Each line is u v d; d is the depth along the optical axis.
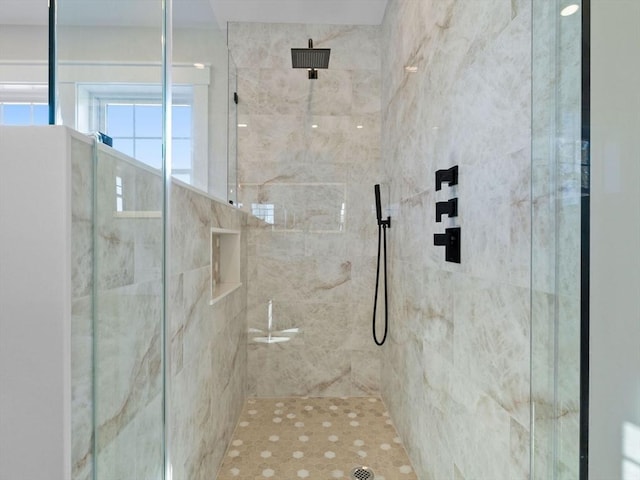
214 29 2.08
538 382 0.76
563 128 0.68
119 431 0.83
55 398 0.62
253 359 2.50
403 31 1.95
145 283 0.96
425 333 1.57
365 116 2.52
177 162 1.57
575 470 0.65
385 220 2.33
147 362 0.98
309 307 2.52
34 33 1.54
